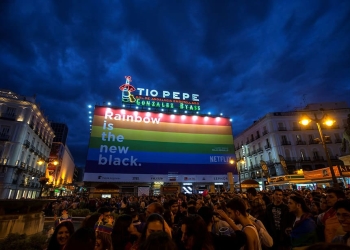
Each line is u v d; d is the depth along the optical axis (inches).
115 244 129.2
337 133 1648.6
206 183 1196.5
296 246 125.3
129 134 1168.8
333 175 400.5
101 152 1090.1
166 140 1222.9
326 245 43.9
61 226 127.3
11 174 1262.3
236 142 2246.6
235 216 117.6
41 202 402.3
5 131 1309.1
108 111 1180.5
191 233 91.7
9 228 319.3
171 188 844.6
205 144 1279.5
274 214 179.5
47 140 1961.1
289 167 1551.4
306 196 384.8
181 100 1396.4
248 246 103.4
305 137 1652.3
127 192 1078.4
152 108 1322.6
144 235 108.1
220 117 1379.2
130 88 1299.2
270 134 1692.9
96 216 169.0
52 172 2260.1
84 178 1024.9
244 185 749.9
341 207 96.3
